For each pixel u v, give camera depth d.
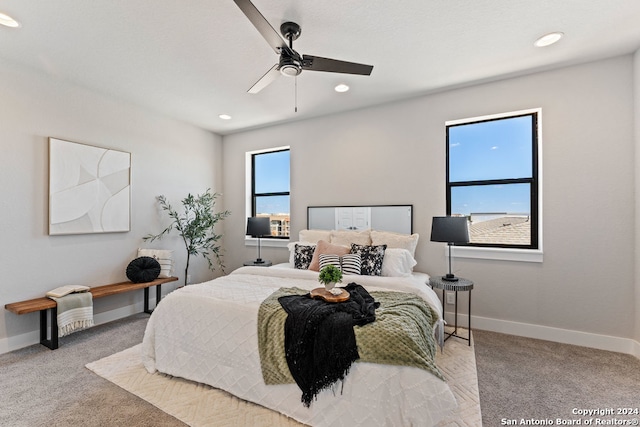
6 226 2.61
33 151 2.77
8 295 2.61
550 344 2.72
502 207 3.12
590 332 2.66
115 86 3.11
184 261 4.32
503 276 3.00
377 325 1.65
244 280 2.69
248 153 4.73
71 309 2.70
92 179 3.19
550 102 2.79
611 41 2.32
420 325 1.79
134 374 2.21
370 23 2.08
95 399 1.91
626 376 2.16
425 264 3.37
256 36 2.24
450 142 3.36
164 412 1.79
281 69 2.01
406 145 3.47
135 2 1.86
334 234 3.53
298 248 3.42
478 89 3.09
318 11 1.95
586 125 2.67
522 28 2.14
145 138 3.75
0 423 1.69
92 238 3.22
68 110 3.01
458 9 1.94
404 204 3.48
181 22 2.07
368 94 3.31
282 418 1.73
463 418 1.73
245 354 1.89
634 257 2.51
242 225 4.74
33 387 2.05
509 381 2.11
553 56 2.54
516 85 2.93
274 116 4.02
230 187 4.86
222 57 2.54
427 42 2.32
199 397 1.93
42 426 1.67
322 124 4.00
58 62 2.63
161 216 3.96
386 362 1.53
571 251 2.73
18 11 1.94
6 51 2.45
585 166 2.67
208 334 2.03
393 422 1.48
